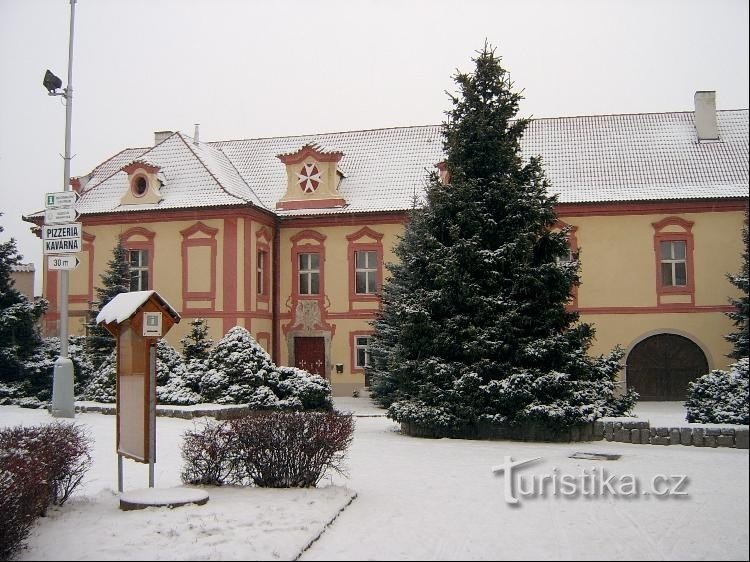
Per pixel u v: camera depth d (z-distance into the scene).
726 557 7.74
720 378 18.17
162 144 35.28
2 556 7.74
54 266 20.81
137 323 10.69
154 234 32.62
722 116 34.47
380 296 28.03
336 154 34.41
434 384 18.72
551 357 18.31
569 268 18.77
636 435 17.25
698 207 30.88
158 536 8.36
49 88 21.05
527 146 35.09
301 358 34.47
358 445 17.12
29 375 25.48
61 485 10.28
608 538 8.58
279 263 34.62
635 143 34.03
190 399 22.77
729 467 13.42
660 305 31.00
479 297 18.50
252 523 8.92
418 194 33.84
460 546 8.28
